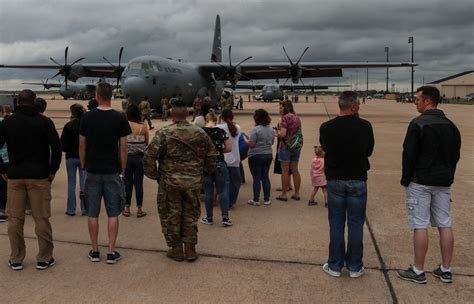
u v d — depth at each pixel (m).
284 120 6.50
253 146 6.27
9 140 3.95
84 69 32.06
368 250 4.61
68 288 3.69
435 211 3.80
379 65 28.42
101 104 4.25
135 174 5.83
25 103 3.98
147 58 23.34
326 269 4.04
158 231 5.27
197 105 22.20
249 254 4.50
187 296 3.54
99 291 3.63
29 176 3.96
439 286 3.73
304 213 6.04
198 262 4.29
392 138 15.46
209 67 29.25
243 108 40.72
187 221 4.26
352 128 3.80
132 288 3.69
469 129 18.97
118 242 4.87
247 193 7.30
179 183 4.14
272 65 29.28
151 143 4.22
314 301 3.46
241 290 3.65
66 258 4.38
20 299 3.47
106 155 4.17
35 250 4.60
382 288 3.70
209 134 5.32
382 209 6.24
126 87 22.31
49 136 4.02
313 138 15.27
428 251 4.54
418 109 3.88
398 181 8.23
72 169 5.89
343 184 3.86
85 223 5.58
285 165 6.66
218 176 5.36
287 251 4.58
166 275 3.97
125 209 5.89
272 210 6.20
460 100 90.50
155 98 23.64
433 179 3.66
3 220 5.68
